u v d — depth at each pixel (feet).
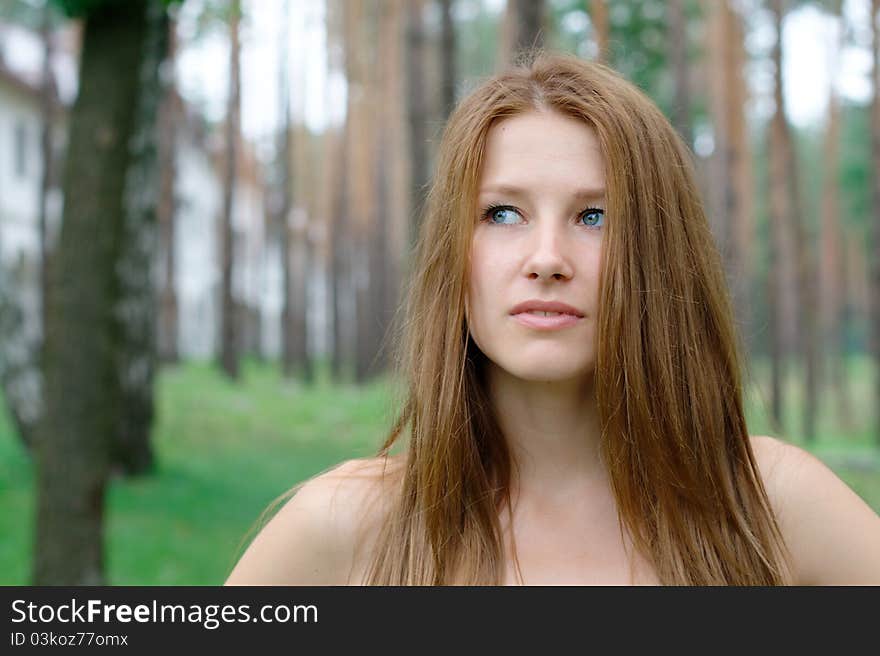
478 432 5.78
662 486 5.47
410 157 61.21
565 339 5.23
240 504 40.65
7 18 85.71
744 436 5.85
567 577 5.35
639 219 5.54
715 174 71.92
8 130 91.91
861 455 61.82
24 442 43.80
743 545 5.61
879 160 73.77
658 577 5.39
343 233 110.52
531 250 5.22
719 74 72.49
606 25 48.21
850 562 5.63
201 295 146.30
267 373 119.14
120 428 44.52
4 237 91.40
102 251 21.98
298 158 128.06
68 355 22.04
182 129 121.49
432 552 5.50
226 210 94.12
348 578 5.70
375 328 104.27
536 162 5.32
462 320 5.62
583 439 5.63
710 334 5.98
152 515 37.45
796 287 110.42
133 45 21.77
